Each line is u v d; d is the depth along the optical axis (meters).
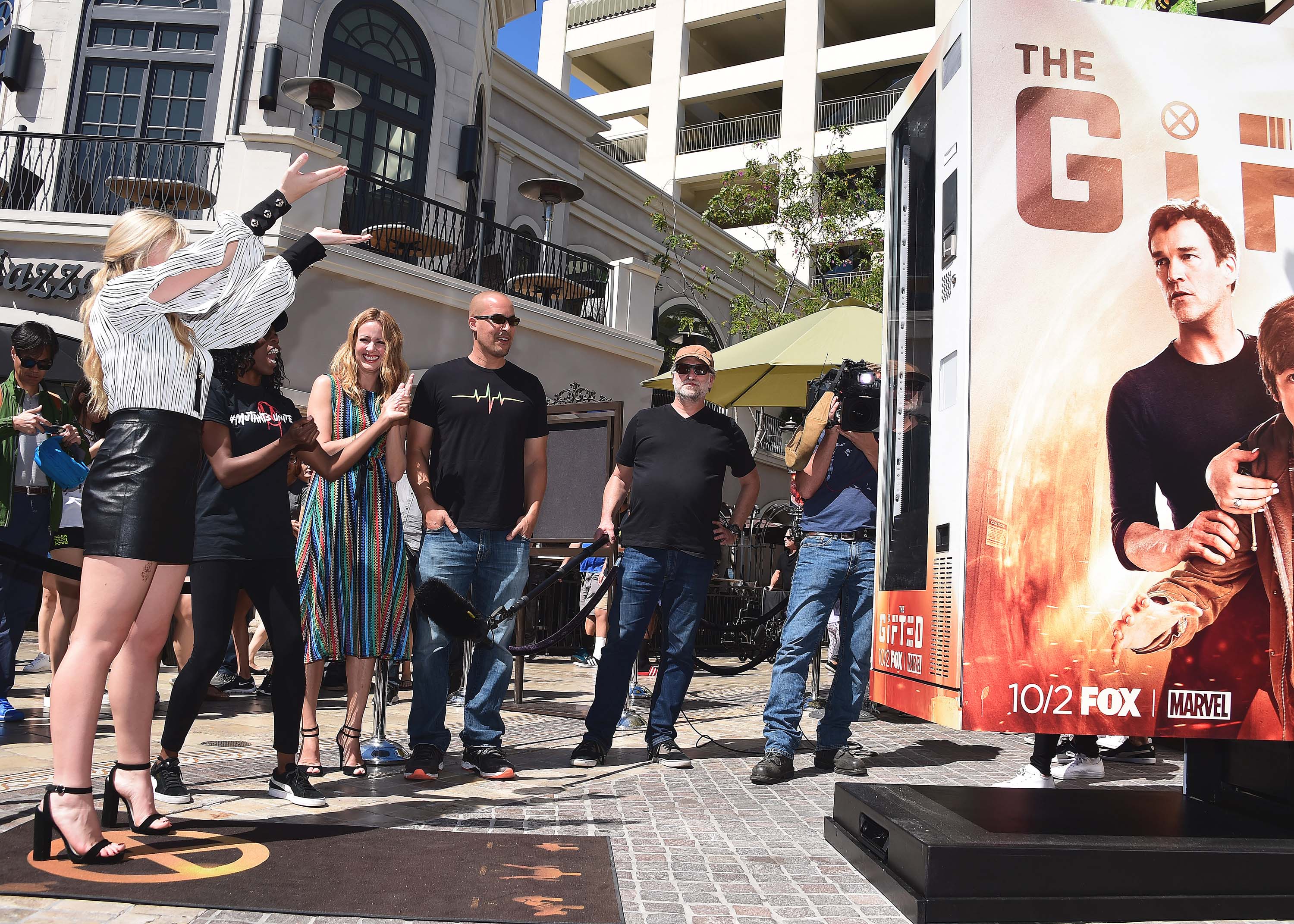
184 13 13.66
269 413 3.09
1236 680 2.23
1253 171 2.33
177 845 2.43
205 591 2.95
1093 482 2.22
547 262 14.59
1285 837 2.29
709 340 18.56
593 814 3.05
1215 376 2.28
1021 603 2.18
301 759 3.49
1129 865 2.14
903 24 34.88
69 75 13.59
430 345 12.23
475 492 3.72
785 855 2.64
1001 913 2.08
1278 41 2.38
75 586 4.55
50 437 3.94
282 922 1.90
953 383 2.29
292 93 11.11
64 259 11.09
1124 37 2.32
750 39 36.53
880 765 4.36
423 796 3.24
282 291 2.50
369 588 3.51
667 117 34.34
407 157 14.66
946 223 2.37
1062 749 4.25
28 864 2.21
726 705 6.66
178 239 2.46
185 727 2.97
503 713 5.66
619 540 4.50
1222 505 2.25
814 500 4.16
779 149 31.95
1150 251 2.28
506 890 2.15
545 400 4.01
